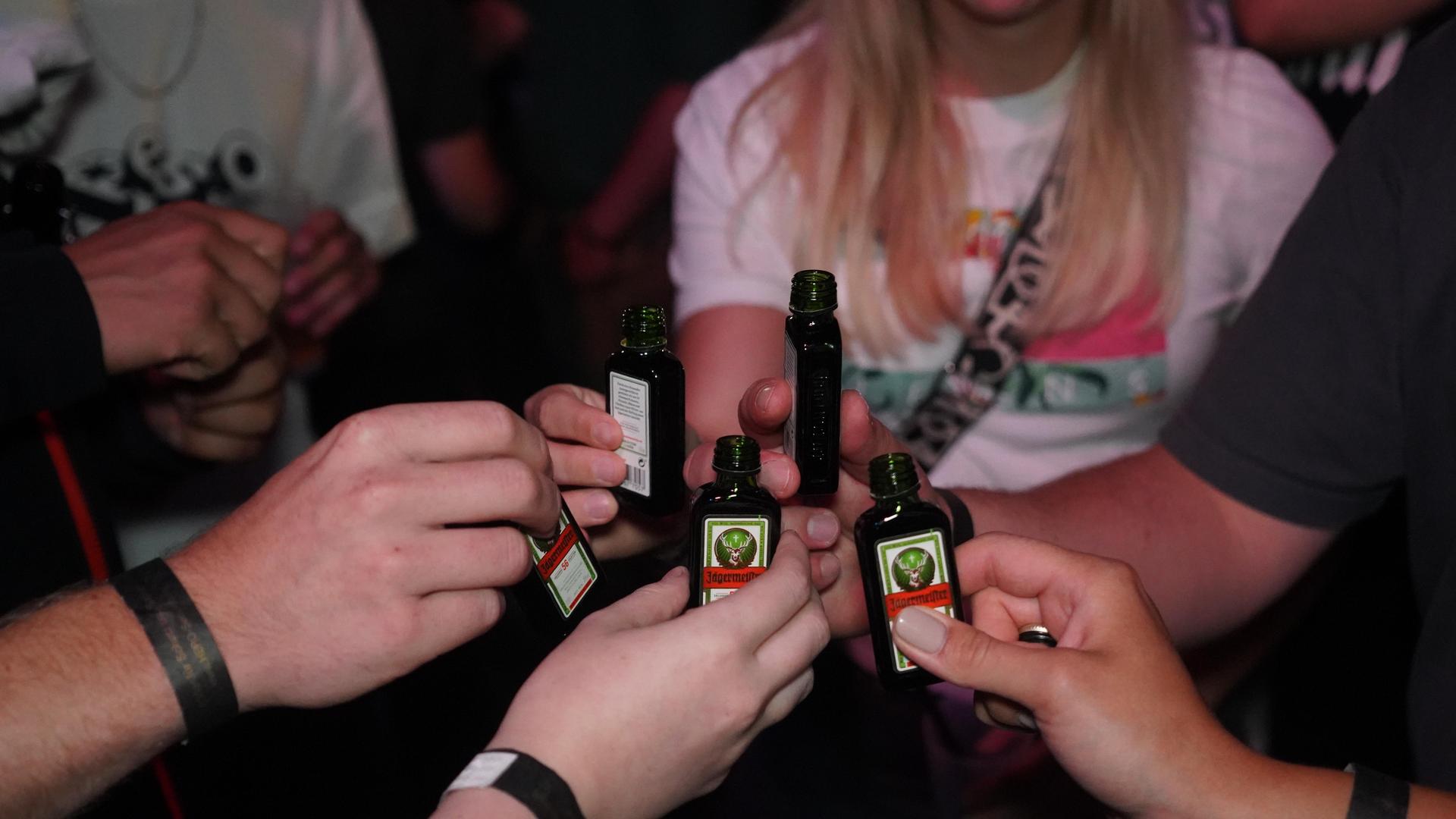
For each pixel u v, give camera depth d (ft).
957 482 2.68
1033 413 2.62
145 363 2.15
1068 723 1.72
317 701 1.69
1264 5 2.66
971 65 2.50
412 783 3.36
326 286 2.97
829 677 2.81
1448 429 1.94
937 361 2.62
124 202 2.72
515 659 3.80
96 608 1.65
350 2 2.99
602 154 5.03
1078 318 2.54
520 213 5.17
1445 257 1.90
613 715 1.62
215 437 2.51
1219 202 2.54
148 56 2.69
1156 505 2.21
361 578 1.64
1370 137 2.00
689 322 2.64
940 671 1.74
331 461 1.65
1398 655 2.99
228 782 3.22
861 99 2.50
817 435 1.91
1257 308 2.17
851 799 2.76
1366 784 1.71
